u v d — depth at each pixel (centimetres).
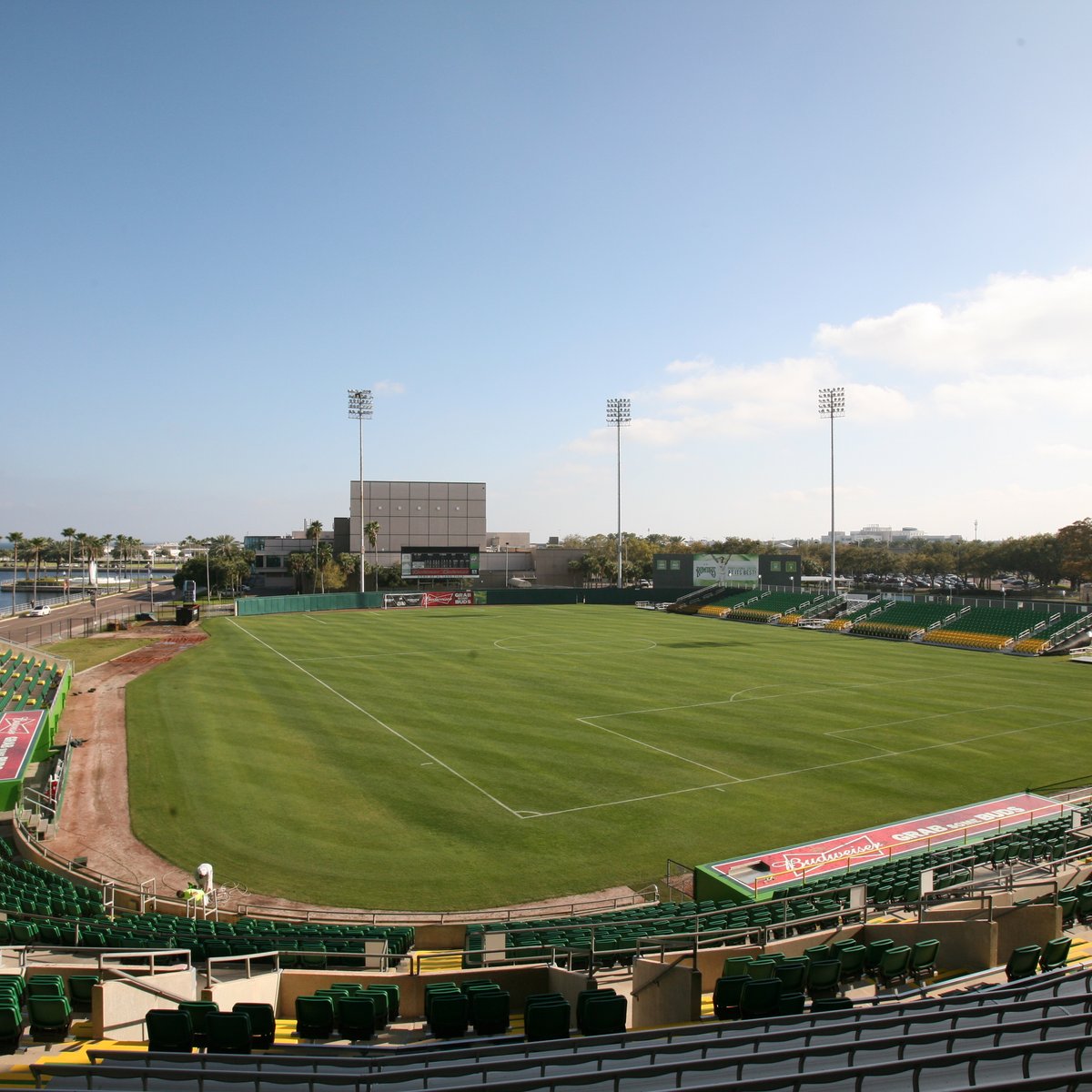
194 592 10981
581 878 2370
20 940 1653
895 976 1390
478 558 13100
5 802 2661
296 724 4050
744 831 2706
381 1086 895
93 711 4353
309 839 2630
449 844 2594
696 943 1381
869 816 2827
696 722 4131
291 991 1455
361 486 11025
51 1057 1070
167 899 2162
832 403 9550
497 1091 814
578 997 1228
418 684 5097
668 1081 916
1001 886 1836
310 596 10575
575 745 3684
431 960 1683
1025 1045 870
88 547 17262
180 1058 970
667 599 11294
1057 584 13800
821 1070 948
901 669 5841
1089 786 3136
